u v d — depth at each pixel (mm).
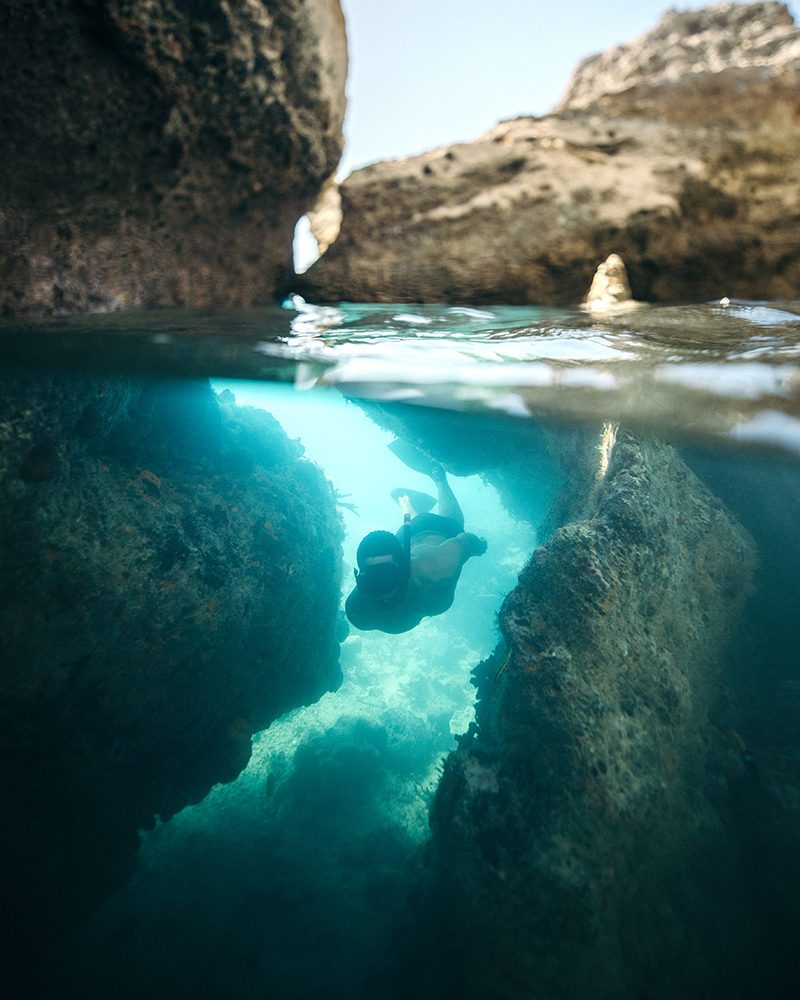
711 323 3654
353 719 5426
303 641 4707
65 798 2910
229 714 3965
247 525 4172
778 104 5340
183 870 3424
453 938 2213
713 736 2779
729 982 2127
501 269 5176
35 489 2709
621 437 2828
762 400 2340
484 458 4059
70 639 2904
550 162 5527
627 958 2027
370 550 3188
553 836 2119
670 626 2686
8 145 3113
